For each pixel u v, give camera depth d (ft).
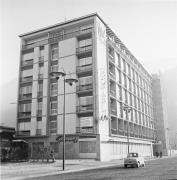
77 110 129.70
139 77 211.20
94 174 56.85
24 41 160.66
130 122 169.58
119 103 153.48
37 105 143.95
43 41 151.33
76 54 136.46
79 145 123.95
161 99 251.80
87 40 137.39
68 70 136.56
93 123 122.31
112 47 151.94
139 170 65.41
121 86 158.10
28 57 156.66
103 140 123.24
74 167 79.87
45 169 71.97
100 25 139.95
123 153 150.10
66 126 129.90
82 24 140.77
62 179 48.08
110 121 134.00
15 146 112.78
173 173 53.88
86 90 128.26
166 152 239.91
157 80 257.14
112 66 151.94
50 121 137.28
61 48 142.41
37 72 148.56
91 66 132.16
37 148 136.36
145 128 211.00
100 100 126.31
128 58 181.78
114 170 67.72
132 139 167.84
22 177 53.11
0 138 111.75
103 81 132.87
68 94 133.28
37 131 140.36
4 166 82.33
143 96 216.13
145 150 201.67
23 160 107.96
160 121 248.32
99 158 117.29
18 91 153.07
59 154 128.47
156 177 46.24
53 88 140.97
